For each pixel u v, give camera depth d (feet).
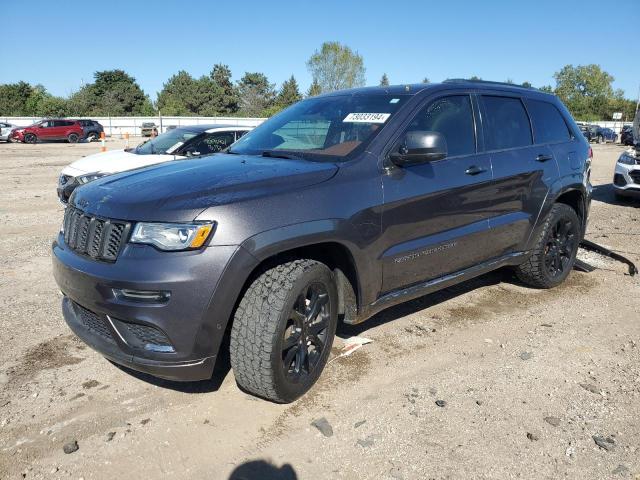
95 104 252.21
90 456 9.11
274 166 11.16
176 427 9.91
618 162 36.65
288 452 9.25
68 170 27.32
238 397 10.93
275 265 10.11
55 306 15.56
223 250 9.10
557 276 17.43
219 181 10.11
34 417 10.12
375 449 9.32
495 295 17.01
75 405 10.54
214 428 9.90
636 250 23.22
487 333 14.14
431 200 12.46
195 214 9.13
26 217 28.99
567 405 10.75
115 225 9.46
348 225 10.66
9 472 8.69
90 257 9.74
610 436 9.77
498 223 14.56
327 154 11.94
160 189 9.89
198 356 9.32
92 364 12.16
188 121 161.07
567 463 9.03
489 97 15.06
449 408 10.59
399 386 11.38
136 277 8.97
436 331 14.19
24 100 230.48
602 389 11.38
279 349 9.78
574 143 17.69
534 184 15.61
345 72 241.14
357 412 10.41
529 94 16.74
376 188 11.34
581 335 14.12
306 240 9.95
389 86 14.25
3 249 21.98
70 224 10.66
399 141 12.16
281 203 9.86
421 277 12.79
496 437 9.69
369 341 13.41
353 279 11.37
